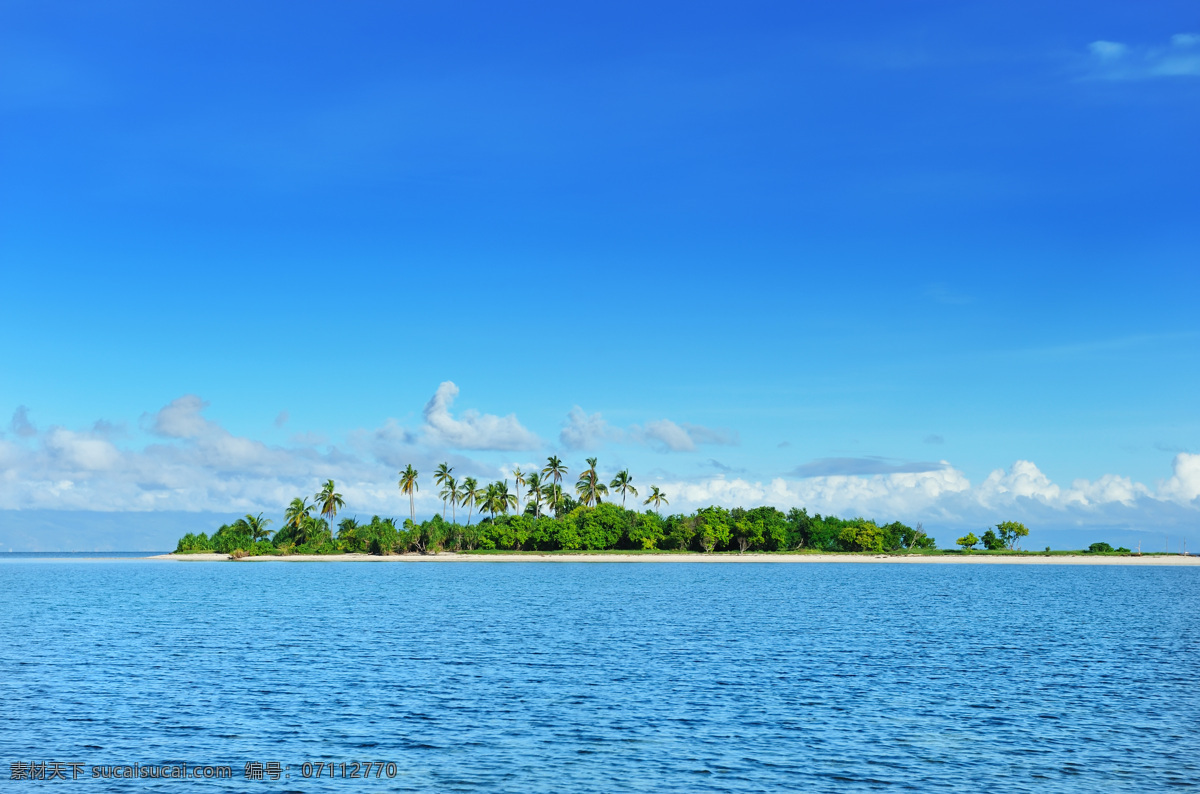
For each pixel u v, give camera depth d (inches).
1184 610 2947.8
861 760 994.7
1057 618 2635.3
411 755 1010.1
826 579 4662.9
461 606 2942.9
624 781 916.0
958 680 1503.4
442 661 1691.7
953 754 1020.5
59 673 1556.3
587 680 1482.5
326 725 1149.7
